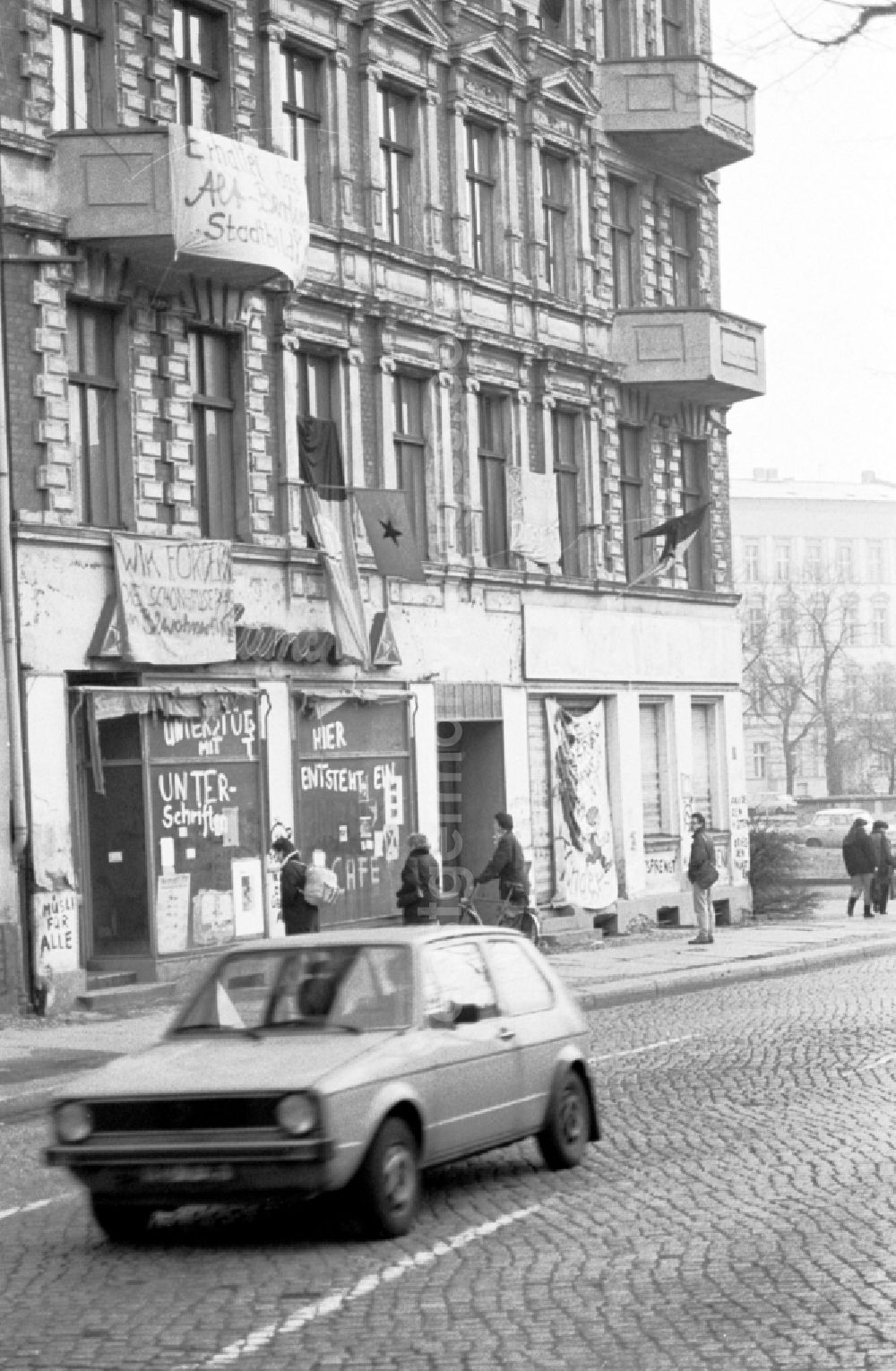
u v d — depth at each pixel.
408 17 36.44
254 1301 10.61
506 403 39.44
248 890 30.80
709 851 38.97
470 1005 13.41
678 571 45.53
